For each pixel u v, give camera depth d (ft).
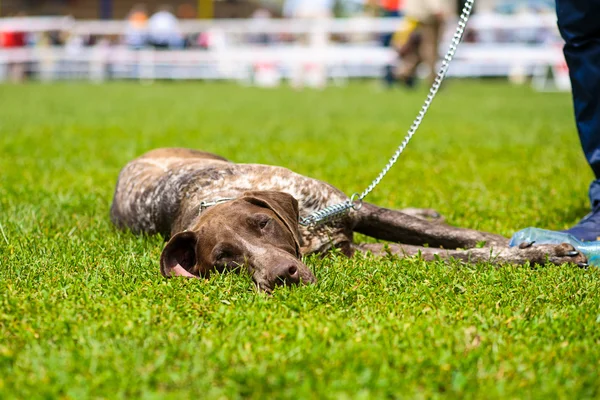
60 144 43.21
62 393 11.59
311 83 104.58
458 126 50.85
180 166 22.66
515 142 41.86
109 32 116.57
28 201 26.96
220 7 153.38
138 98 80.64
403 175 31.73
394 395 11.30
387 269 17.66
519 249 18.30
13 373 12.26
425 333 13.34
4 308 15.06
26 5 150.82
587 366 12.05
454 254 18.79
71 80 117.60
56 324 14.10
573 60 20.99
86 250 19.89
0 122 56.29
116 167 35.45
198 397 11.38
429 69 87.30
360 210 20.49
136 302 15.38
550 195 26.94
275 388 11.51
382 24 98.07
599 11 20.07
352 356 12.43
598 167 21.18
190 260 17.89
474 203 25.94
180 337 13.60
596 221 20.31
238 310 14.76
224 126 52.39
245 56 106.22
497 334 13.38
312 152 38.81
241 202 17.99
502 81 108.78
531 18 97.76
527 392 11.28
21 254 19.39
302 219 19.58
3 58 116.88
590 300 15.10
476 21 96.68
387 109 65.00
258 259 16.58
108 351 12.82
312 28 100.42
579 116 21.34
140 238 21.17
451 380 11.68
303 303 15.07
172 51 113.19
